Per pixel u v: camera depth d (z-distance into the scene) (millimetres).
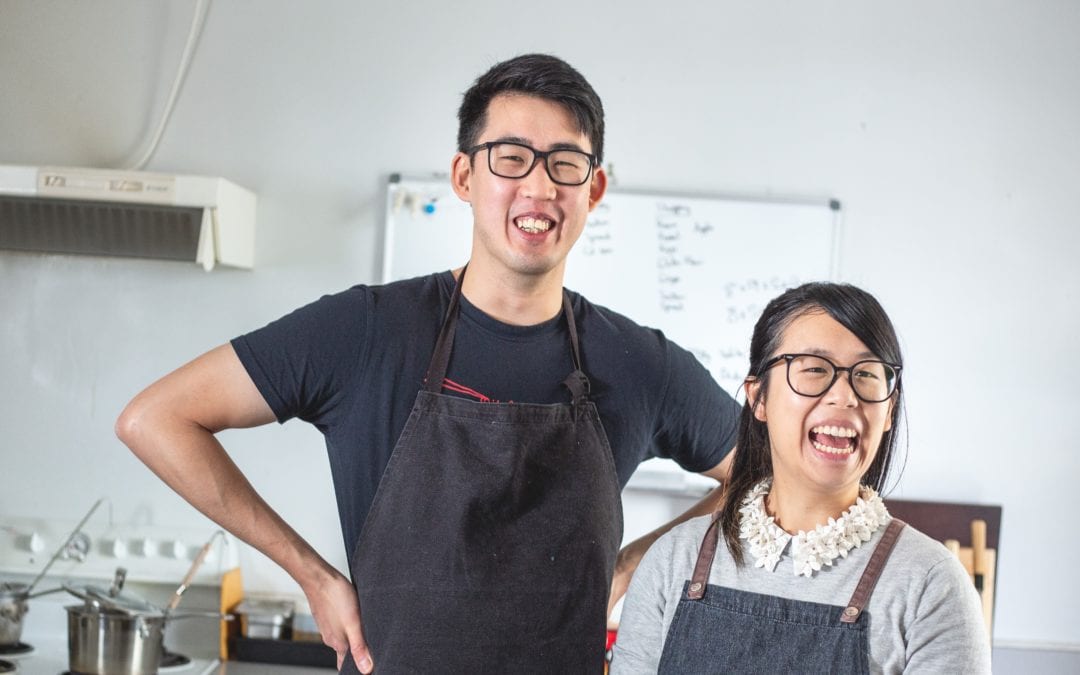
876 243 2824
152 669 2451
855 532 1363
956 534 2764
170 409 1424
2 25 2844
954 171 2826
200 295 2826
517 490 1411
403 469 1421
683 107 2816
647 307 2799
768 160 2818
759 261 2799
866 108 2820
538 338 1472
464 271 1514
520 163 1378
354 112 2826
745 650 1345
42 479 2828
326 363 1437
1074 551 2807
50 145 2838
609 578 1463
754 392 1466
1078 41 2824
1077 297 2824
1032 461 2812
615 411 1507
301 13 2826
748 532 1417
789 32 2820
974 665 1246
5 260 2834
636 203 2797
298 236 2826
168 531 2746
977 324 2824
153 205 2580
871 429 1350
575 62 2814
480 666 1382
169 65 2834
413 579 1396
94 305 2830
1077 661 2781
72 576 2752
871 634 1294
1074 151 2826
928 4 2824
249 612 2670
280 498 2818
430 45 2818
